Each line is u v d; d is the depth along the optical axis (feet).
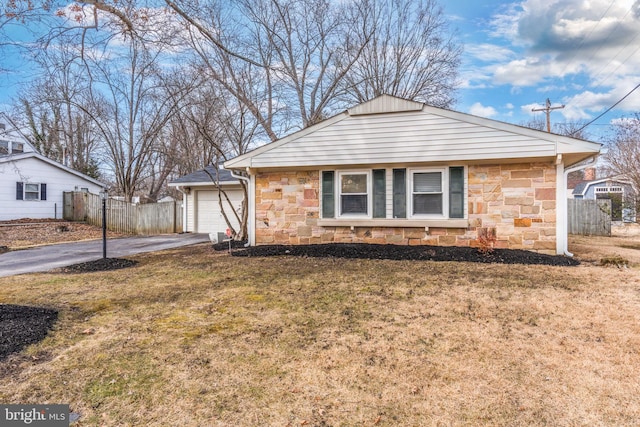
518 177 25.71
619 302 14.49
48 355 10.12
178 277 20.22
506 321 12.55
